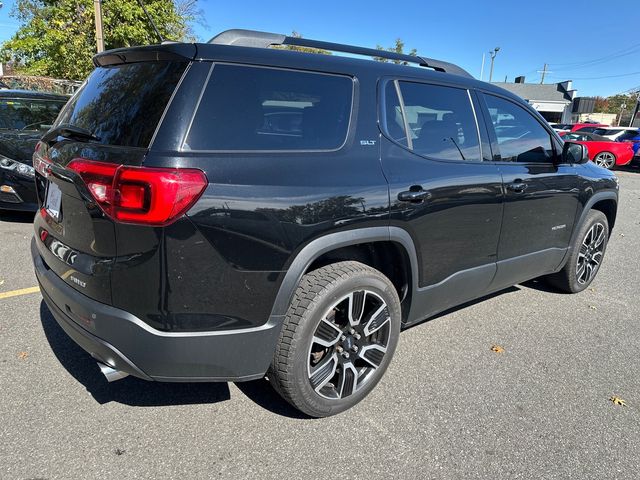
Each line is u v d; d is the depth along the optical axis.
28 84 17.84
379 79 2.76
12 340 3.27
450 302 3.26
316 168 2.34
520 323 3.99
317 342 2.45
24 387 2.77
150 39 18.92
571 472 2.33
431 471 2.29
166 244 1.96
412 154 2.79
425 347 3.49
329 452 2.38
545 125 3.89
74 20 18.50
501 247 3.43
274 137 2.30
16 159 5.76
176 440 2.41
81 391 2.76
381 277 2.64
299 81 2.43
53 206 2.48
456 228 3.00
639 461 2.42
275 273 2.21
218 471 2.22
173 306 2.03
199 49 2.18
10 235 5.72
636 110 38.44
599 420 2.73
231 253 2.08
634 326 4.02
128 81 2.34
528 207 3.56
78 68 18.89
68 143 2.37
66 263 2.30
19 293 4.04
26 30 19.88
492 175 3.22
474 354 3.42
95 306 2.12
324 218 2.30
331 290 2.40
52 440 2.36
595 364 3.36
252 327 2.23
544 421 2.70
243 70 2.26
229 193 2.05
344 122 2.56
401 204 2.61
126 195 1.95
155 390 2.81
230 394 2.81
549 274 4.64
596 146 18.80
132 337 2.06
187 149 2.03
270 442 2.43
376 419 2.64
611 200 4.65
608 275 5.45
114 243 2.02
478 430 2.59
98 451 2.30
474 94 3.33
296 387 2.41
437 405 2.79
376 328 2.69
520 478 2.27
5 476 2.12
